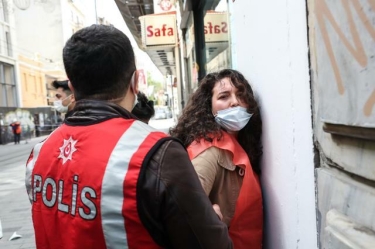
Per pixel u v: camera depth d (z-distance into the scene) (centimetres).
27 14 3806
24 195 654
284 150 124
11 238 406
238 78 154
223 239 90
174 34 879
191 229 83
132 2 966
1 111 2356
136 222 80
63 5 3919
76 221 85
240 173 148
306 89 101
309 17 97
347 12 71
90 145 88
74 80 95
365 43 65
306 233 107
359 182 78
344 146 81
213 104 158
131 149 84
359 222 75
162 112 4056
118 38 93
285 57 116
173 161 84
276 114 130
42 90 3344
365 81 66
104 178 82
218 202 145
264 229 157
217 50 341
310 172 102
